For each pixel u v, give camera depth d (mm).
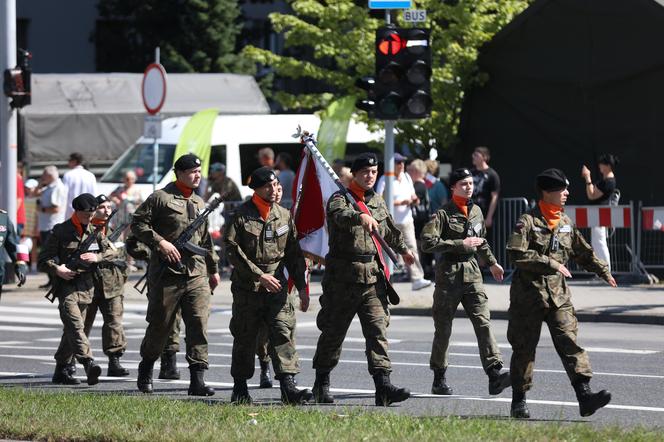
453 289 23641
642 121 47469
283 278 22469
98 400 21391
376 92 38719
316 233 24328
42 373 27953
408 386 25422
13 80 49906
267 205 22391
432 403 22953
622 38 47844
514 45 51406
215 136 60750
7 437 18344
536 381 25844
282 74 60469
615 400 23219
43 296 48625
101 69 94500
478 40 54781
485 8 56062
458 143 53875
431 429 17969
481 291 23703
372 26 57188
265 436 17391
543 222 20406
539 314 20438
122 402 21141
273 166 52594
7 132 51344
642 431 18062
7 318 41656
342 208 21844
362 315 22188
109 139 72875
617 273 46938
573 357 20203
